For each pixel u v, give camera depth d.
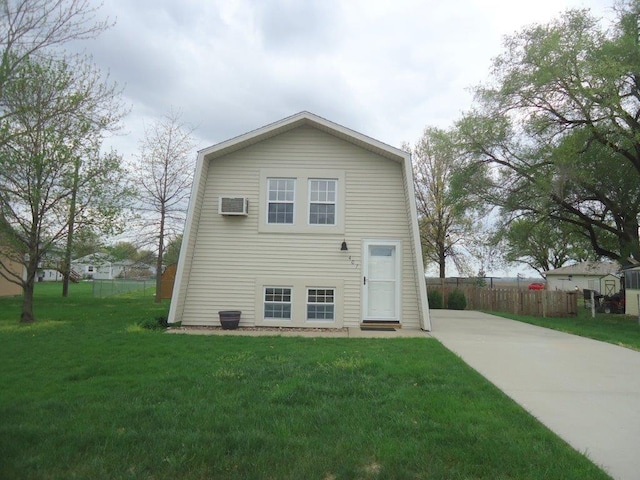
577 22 19.72
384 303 13.73
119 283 36.97
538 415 5.60
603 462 4.28
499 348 10.30
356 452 4.33
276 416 5.27
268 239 13.82
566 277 49.47
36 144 14.20
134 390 6.27
